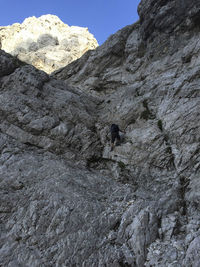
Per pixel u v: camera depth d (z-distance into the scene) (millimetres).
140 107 13469
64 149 11359
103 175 10477
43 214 7707
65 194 8375
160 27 16625
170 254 6219
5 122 11453
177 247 6367
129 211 7648
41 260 6574
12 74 13438
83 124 13055
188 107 11094
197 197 7723
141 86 15109
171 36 16219
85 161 11172
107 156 11625
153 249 6527
